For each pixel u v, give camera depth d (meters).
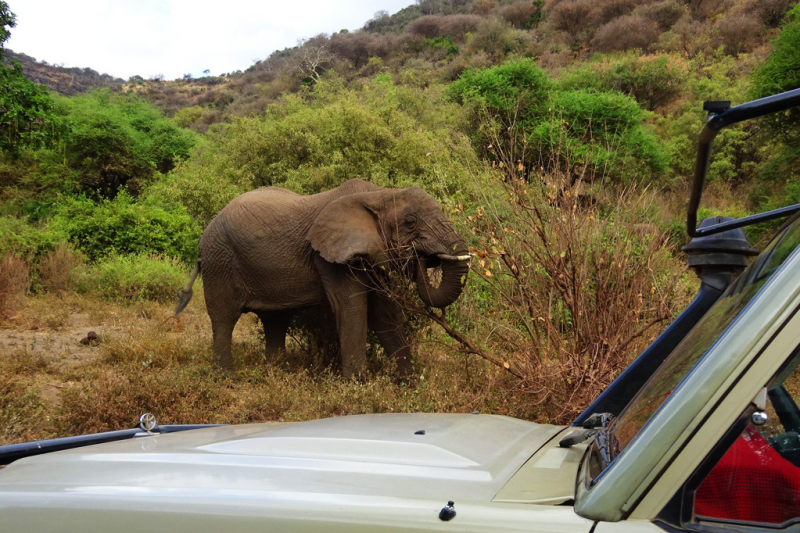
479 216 5.60
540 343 5.13
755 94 11.65
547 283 5.33
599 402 2.12
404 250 6.67
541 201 5.29
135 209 15.82
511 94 18.73
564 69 34.94
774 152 16.64
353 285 6.79
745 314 1.16
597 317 4.97
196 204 15.55
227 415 5.78
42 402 5.76
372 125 13.47
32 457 1.83
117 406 5.44
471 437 1.73
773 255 1.42
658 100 29.83
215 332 7.63
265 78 92.94
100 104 26.73
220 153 16.61
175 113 78.12
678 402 1.15
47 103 14.42
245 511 1.29
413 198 6.75
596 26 57.50
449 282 6.45
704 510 1.14
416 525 1.20
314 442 1.66
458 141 12.98
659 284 5.09
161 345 8.25
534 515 1.19
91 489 1.45
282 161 14.22
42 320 10.42
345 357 6.77
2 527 1.42
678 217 11.12
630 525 1.12
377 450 1.60
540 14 65.81
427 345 7.17
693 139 22.77
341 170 13.02
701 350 1.42
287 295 7.28
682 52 44.75
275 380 6.36
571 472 1.43
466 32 70.75
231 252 7.51
